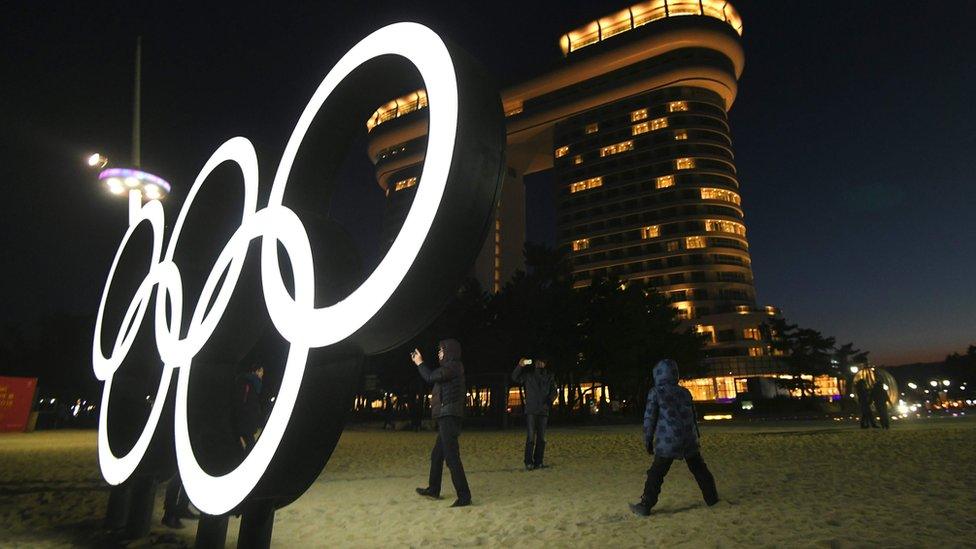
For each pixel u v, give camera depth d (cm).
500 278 12725
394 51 342
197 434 410
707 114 10381
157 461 493
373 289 291
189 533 556
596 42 11625
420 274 282
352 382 330
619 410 5066
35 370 4562
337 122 400
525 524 541
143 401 605
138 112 1058
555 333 3600
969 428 1587
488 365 3597
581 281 10281
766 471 843
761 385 5572
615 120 10919
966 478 693
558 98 11738
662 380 586
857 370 1847
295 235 347
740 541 442
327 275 334
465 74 303
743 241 9844
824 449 1147
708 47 10406
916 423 2128
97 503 706
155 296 586
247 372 640
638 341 3756
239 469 338
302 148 398
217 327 404
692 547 433
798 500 598
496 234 12912
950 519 483
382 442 1923
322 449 325
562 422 3656
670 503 616
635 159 10488
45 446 1733
